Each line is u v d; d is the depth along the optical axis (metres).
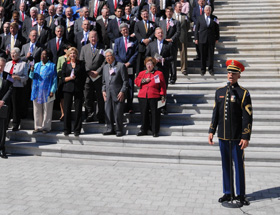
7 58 10.34
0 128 8.29
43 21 10.76
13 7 13.95
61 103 9.34
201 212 5.29
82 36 10.07
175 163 7.66
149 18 11.24
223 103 5.67
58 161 7.99
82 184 6.51
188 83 10.46
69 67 8.54
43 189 6.27
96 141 8.46
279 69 10.95
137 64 9.82
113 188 6.30
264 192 6.02
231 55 11.81
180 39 10.94
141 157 7.85
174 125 8.68
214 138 8.05
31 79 9.58
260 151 7.60
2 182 6.63
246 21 13.41
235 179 5.82
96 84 8.85
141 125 8.51
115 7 12.31
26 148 8.55
